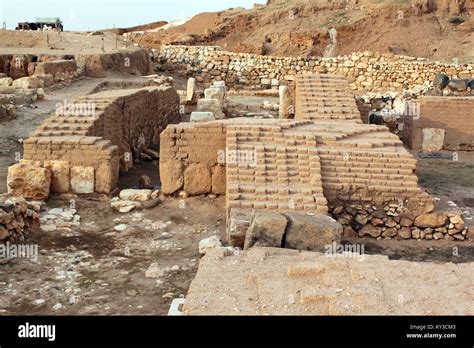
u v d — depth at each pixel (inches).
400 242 483.2
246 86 1376.7
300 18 2055.9
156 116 841.5
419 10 1941.4
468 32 1873.8
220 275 301.9
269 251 349.4
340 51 1843.0
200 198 550.6
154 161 739.4
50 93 898.1
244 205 456.8
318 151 516.4
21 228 430.9
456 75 1257.4
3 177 581.6
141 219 500.4
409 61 1315.2
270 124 569.9
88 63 1075.9
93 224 485.4
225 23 2052.2
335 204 490.0
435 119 828.0
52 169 532.1
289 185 487.8
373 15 1927.9
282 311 261.3
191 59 1413.6
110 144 557.0
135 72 1213.1
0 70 985.5
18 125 735.1
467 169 730.8
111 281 374.0
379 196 490.9
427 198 488.4
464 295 279.6
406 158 511.5
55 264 397.1
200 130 546.3
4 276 371.6
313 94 766.5
